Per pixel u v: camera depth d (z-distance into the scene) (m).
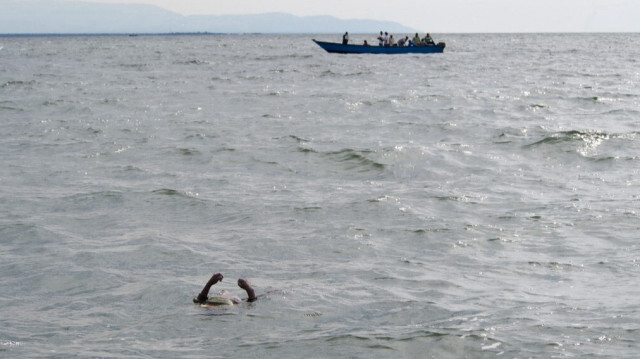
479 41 194.88
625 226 14.07
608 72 62.72
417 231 13.88
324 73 62.81
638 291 10.36
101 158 22.17
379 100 37.97
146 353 8.30
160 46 168.25
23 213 15.39
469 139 25.20
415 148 22.53
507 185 18.09
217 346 8.49
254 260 12.22
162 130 27.95
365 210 15.55
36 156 22.52
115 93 43.72
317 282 10.97
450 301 10.02
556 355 8.04
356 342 8.50
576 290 10.49
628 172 19.47
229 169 20.55
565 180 18.66
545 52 112.31
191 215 15.39
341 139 25.44
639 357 7.94
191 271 11.62
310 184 18.53
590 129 26.88
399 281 10.98
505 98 39.44
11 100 39.03
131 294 10.47
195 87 48.72
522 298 10.12
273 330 8.98
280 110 34.94
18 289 10.81
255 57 98.56
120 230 14.14
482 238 13.48
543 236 13.58
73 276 11.34
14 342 8.70
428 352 8.20
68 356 8.21
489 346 8.32
